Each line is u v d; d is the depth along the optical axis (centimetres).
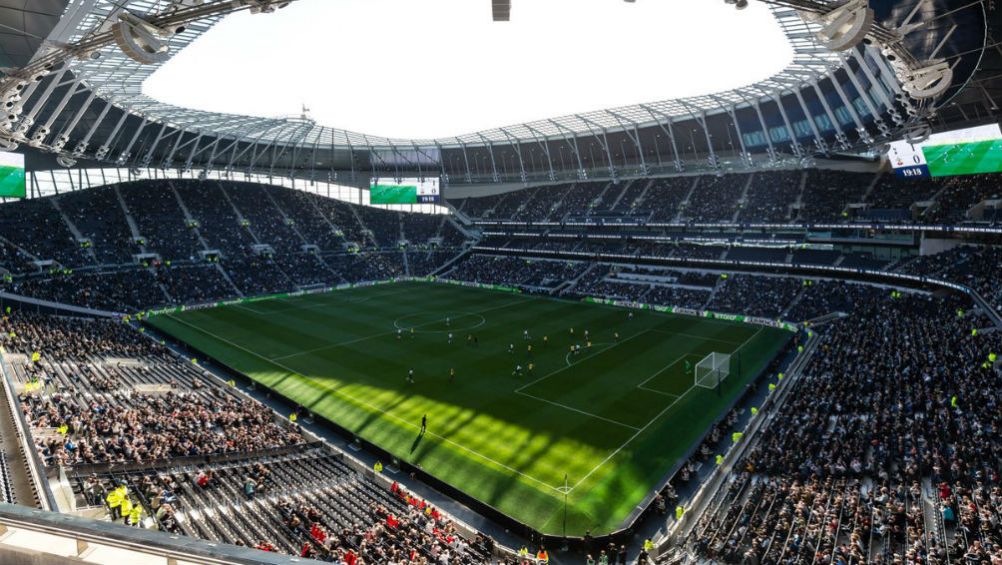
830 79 6462
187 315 7319
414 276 10875
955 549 2064
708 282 8300
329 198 12031
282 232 10475
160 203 9594
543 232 10838
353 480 3306
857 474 2822
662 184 10194
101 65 4994
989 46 3534
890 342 4859
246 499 2780
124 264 8225
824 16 1695
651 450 3706
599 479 3353
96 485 2420
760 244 8481
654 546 2741
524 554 2656
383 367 5272
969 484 2539
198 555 371
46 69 2133
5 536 431
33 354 4422
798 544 2270
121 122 6988
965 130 5566
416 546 2481
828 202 7969
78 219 8475
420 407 4341
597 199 10581
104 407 3644
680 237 9212
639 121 9262
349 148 11406
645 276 8956
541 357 5603
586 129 10006
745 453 3481
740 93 7394
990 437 2898
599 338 6331
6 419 2441
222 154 9988
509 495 3183
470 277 10319
